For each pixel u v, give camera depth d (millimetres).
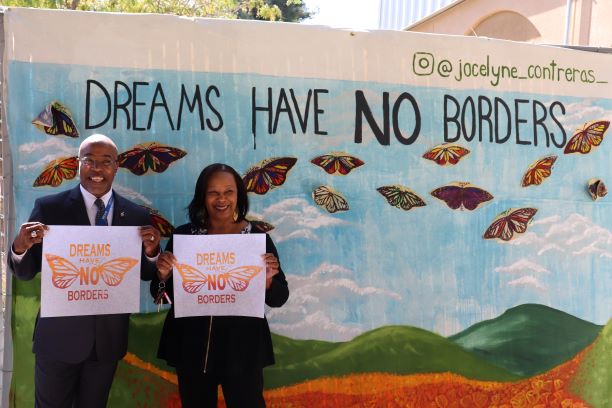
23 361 3580
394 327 3975
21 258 2910
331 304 3902
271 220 3834
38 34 3547
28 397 3592
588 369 4223
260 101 3805
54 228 2939
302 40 3848
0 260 3594
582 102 4242
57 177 3580
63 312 2971
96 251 2994
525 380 4137
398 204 3971
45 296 2945
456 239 4047
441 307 4027
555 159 4191
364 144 3924
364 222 3932
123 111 3652
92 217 3074
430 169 4012
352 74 3906
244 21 3781
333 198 3895
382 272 3959
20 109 3533
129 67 3656
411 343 3994
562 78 4211
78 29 3592
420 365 4008
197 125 3738
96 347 3076
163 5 11297
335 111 3889
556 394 4180
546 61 4184
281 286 3197
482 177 4082
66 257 2961
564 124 4211
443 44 4027
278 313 3850
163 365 3734
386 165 3953
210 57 3744
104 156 3010
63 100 3580
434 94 4016
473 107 4066
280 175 3834
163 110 3699
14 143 3529
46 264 2939
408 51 3975
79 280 2984
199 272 3074
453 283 4043
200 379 3090
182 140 3723
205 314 3072
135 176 3680
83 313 2998
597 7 6543
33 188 3557
